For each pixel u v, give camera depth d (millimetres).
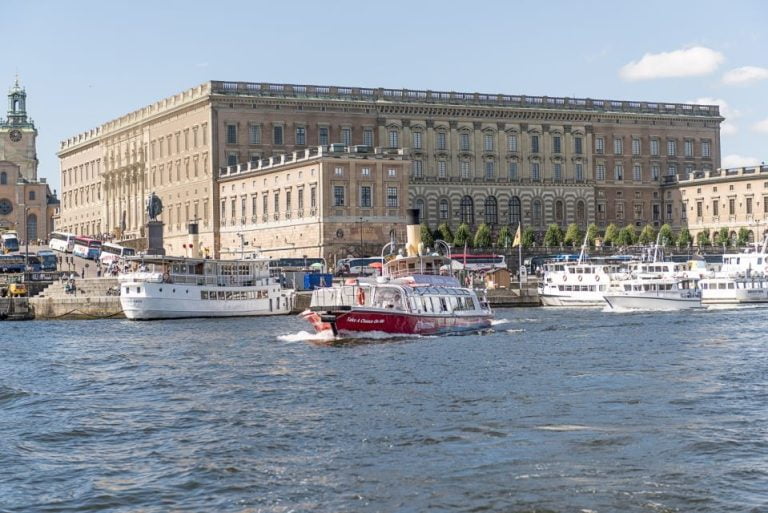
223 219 197250
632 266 154250
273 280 134750
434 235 186000
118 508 41125
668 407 56375
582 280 147000
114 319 131625
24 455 49125
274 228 185625
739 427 51219
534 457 46094
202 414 57438
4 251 195875
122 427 54688
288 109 199000
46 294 143625
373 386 65312
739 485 42219
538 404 57594
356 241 177250
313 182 176500
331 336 94312
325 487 42750
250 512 40312
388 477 43719
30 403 63094
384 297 98750
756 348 82938
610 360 76188
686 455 46250
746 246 197000
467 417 54312
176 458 47750
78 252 177125
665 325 107188
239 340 96688
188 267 129625
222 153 195750
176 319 127500
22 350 93000
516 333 100000
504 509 39812
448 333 99688
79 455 48906
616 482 42594
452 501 40688
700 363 73750
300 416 55844
